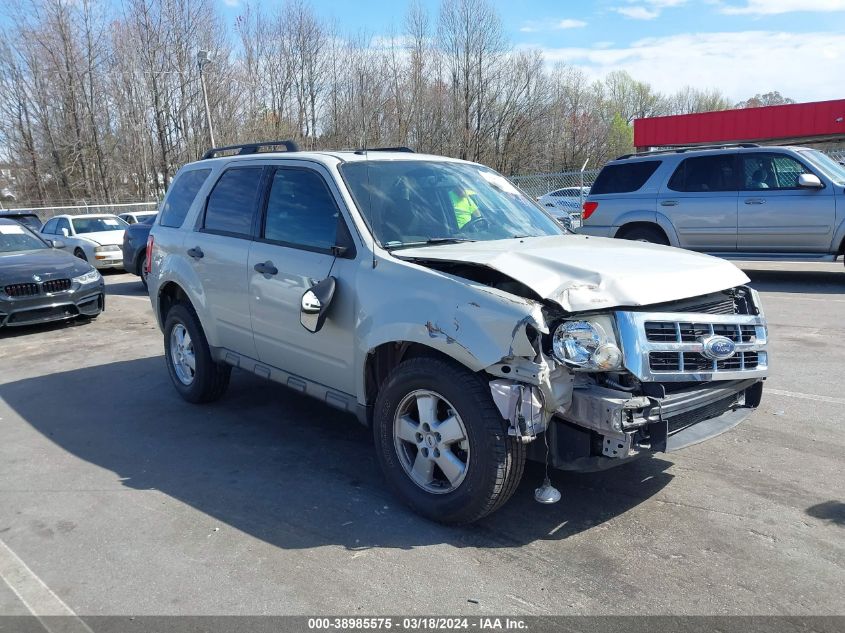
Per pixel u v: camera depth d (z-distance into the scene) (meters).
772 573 3.07
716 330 3.51
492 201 4.78
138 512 3.87
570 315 3.21
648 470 4.21
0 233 10.49
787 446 4.51
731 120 25.33
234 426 5.28
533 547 3.36
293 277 4.31
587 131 53.38
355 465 4.47
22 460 4.72
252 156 5.09
